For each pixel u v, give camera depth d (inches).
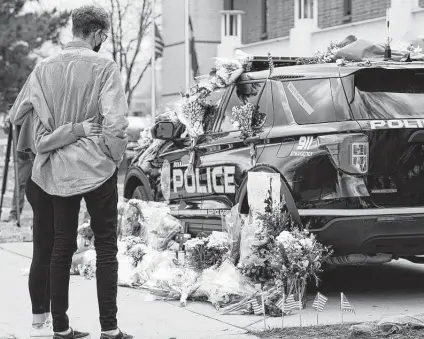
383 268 334.3
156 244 313.0
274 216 253.6
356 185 249.0
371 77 261.0
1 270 327.3
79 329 228.2
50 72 199.0
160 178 347.3
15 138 495.8
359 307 256.5
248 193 261.7
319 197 253.3
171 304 261.3
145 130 379.6
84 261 318.3
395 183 251.8
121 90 196.1
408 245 253.4
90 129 195.0
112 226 198.5
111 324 197.5
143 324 232.7
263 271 254.7
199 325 231.0
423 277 311.9
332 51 312.8
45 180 198.8
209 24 987.9
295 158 260.1
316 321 235.0
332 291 284.0
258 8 934.4
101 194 196.4
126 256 306.5
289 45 772.6
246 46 853.2
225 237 274.7
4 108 1064.8
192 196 318.7
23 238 434.9
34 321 211.5
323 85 263.9
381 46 296.0
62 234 198.7
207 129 312.8
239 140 287.0
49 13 1087.6
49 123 197.9
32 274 209.6
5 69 1061.8
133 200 340.5
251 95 290.8
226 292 250.7
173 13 1014.4
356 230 249.0
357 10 745.0
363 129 250.4
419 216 250.5
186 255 280.8
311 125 261.1
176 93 1008.2
